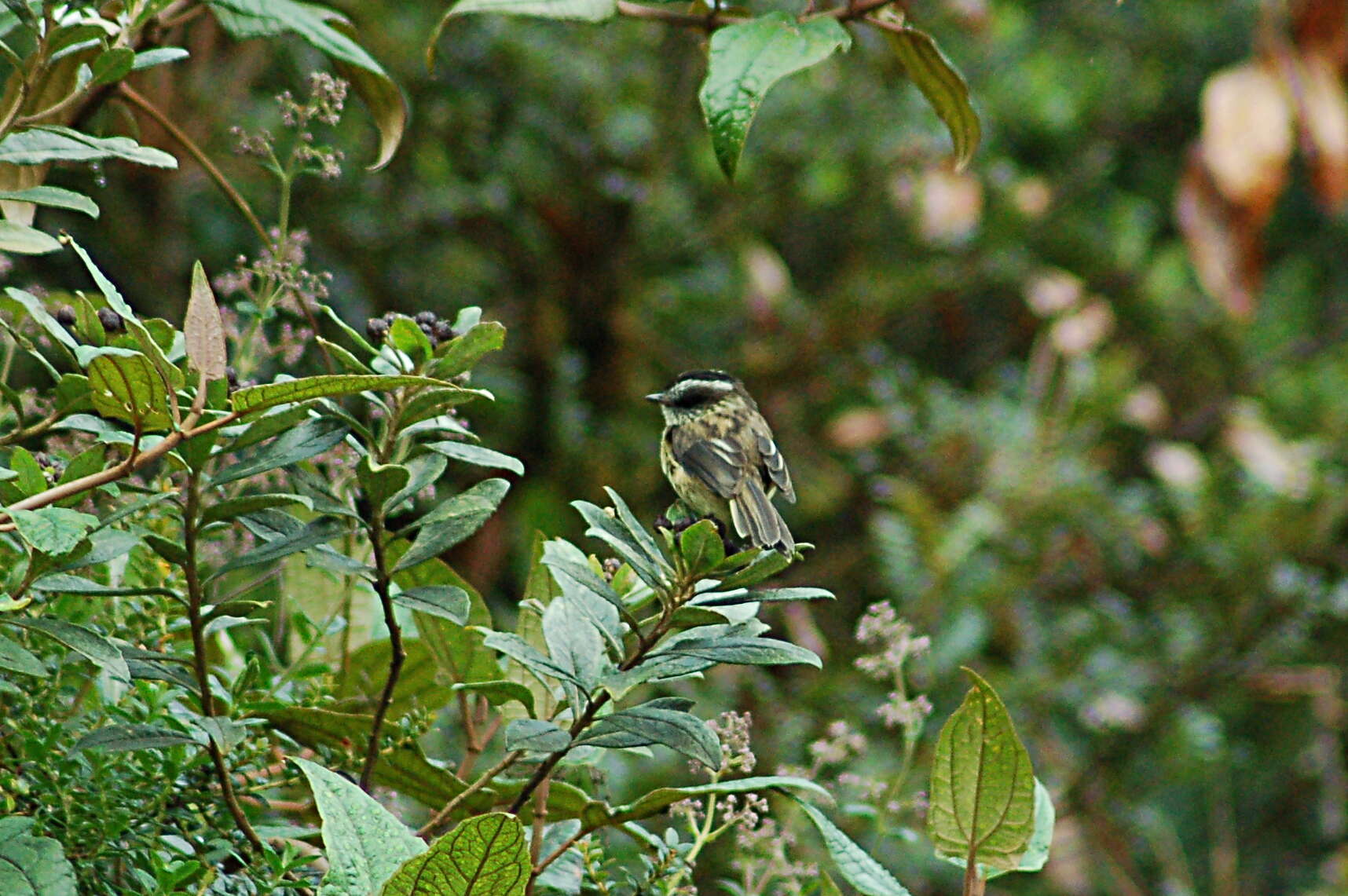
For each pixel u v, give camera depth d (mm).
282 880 4258
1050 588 14875
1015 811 4367
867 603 14672
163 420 4074
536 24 14742
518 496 14273
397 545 5355
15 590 4227
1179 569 15336
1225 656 14523
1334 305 19656
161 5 5160
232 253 13133
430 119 14297
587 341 15719
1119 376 16266
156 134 11086
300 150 5789
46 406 5035
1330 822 15305
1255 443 16203
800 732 10664
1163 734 13961
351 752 4914
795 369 16281
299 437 4238
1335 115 13156
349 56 5941
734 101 5465
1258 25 13617
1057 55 19141
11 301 5105
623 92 15266
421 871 3633
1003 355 18469
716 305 16375
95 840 4336
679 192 16281
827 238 17766
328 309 4355
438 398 4195
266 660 5598
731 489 9133
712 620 4344
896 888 4320
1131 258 18828
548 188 14969
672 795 4461
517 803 4434
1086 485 15055
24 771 4406
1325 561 15195
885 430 15805
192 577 4168
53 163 5805
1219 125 13312
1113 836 13656
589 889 5336
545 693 5297
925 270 16953
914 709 5977
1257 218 13383
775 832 5359
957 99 6727
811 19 5777
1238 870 15219
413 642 5746
